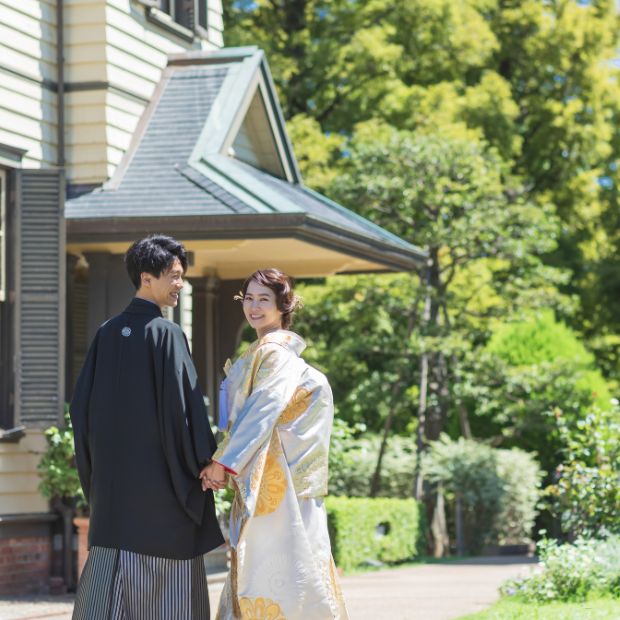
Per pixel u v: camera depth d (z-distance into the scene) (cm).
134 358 624
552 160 3481
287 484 631
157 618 611
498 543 2336
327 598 630
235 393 637
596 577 1153
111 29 1447
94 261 1398
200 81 1557
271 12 3172
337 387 2570
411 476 2391
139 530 612
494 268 2669
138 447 617
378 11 3078
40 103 1389
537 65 3450
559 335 2658
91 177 1420
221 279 1739
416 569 1744
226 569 1399
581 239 3669
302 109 3112
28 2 1379
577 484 1296
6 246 1306
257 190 1378
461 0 3114
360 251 1537
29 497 1288
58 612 1126
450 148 2342
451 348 2292
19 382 1287
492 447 2592
